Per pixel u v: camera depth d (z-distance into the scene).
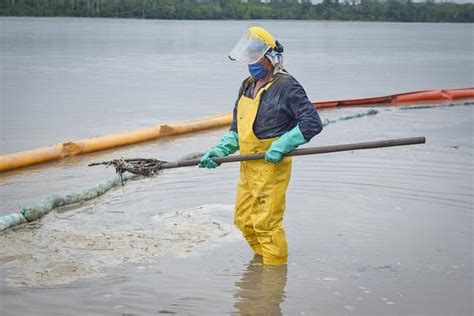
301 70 28.80
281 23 129.62
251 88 6.68
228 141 6.86
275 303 5.88
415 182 9.73
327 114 16.27
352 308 5.80
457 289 6.20
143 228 7.64
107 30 70.25
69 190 9.12
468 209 8.52
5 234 7.34
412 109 17.55
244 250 7.07
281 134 6.50
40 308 5.67
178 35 62.59
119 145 12.06
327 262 6.80
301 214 8.25
